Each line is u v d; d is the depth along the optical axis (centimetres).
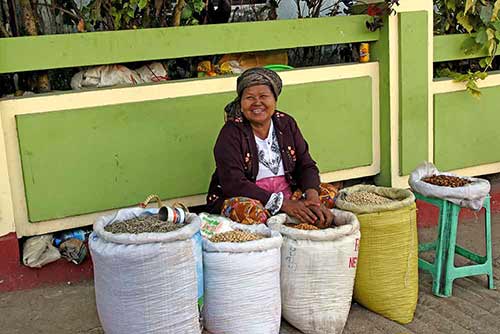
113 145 388
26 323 341
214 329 314
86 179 385
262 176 368
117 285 285
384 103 463
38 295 370
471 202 363
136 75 407
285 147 370
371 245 342
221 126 414
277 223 330
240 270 303
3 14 419
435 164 486
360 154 465
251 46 414
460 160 496
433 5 504
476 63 517
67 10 423
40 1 423
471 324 345
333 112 449
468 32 483
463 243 448
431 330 339
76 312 352
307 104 439
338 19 437
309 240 318
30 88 412
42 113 369
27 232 379
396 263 343
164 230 293
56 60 366
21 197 374
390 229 340
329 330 326
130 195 398
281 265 323
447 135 486
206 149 413
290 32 423
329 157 454
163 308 287
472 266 376
